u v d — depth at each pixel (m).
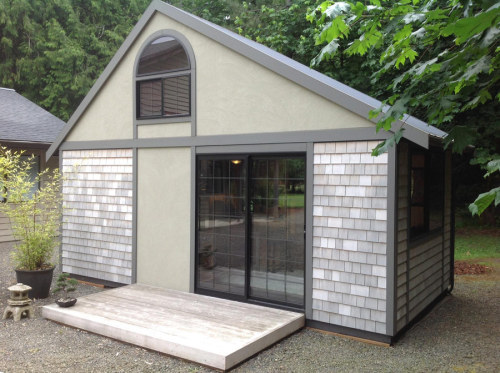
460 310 6.60
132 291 6.73
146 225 7.15
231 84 6.19
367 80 12.77
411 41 3.79
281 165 5.86
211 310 5.78
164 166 6.94
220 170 6.39
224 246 6.36
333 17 3.19
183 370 4.38
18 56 22.53
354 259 5.24
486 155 11.72
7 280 8.02
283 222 5.86
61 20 23.70
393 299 5.00
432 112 3.48
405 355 4.81
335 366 4.50
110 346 5.00
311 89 5.44
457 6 3.02
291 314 5.61
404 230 5.29
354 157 5.23
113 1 24.80
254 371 4.36
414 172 5.75
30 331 5.48
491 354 4.86
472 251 11.19
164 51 6.87
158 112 7.05
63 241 8.24
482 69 2.96
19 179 7.16
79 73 22.86
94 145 7.71
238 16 17.16
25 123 13.38
